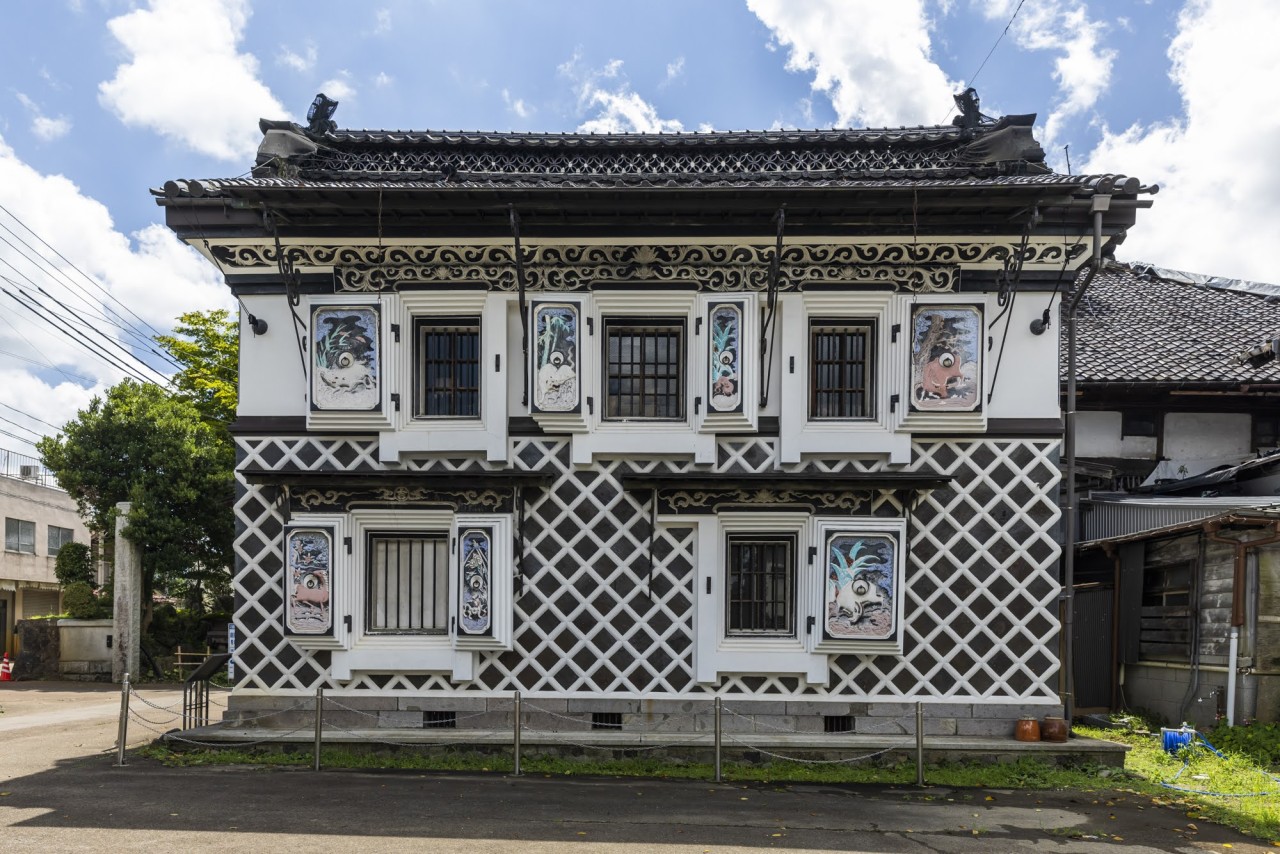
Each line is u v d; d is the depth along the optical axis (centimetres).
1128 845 771
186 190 1055
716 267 1085
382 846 727
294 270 1100
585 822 802
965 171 1166
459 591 1056
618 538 1080
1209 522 1146
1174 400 1638
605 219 1041
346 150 1305
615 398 1108
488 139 1313
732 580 1094
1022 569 1070
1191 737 1116
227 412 2778
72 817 801
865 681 1061
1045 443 1080
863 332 1107
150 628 2569
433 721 1077
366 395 1075
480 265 1092
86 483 2522
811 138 1288
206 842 734
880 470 1079
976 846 763
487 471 1069
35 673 2503
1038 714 1057
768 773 984
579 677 1067
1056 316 1082
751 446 1084
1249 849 765
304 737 1034
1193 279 2145
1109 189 1008
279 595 1084
